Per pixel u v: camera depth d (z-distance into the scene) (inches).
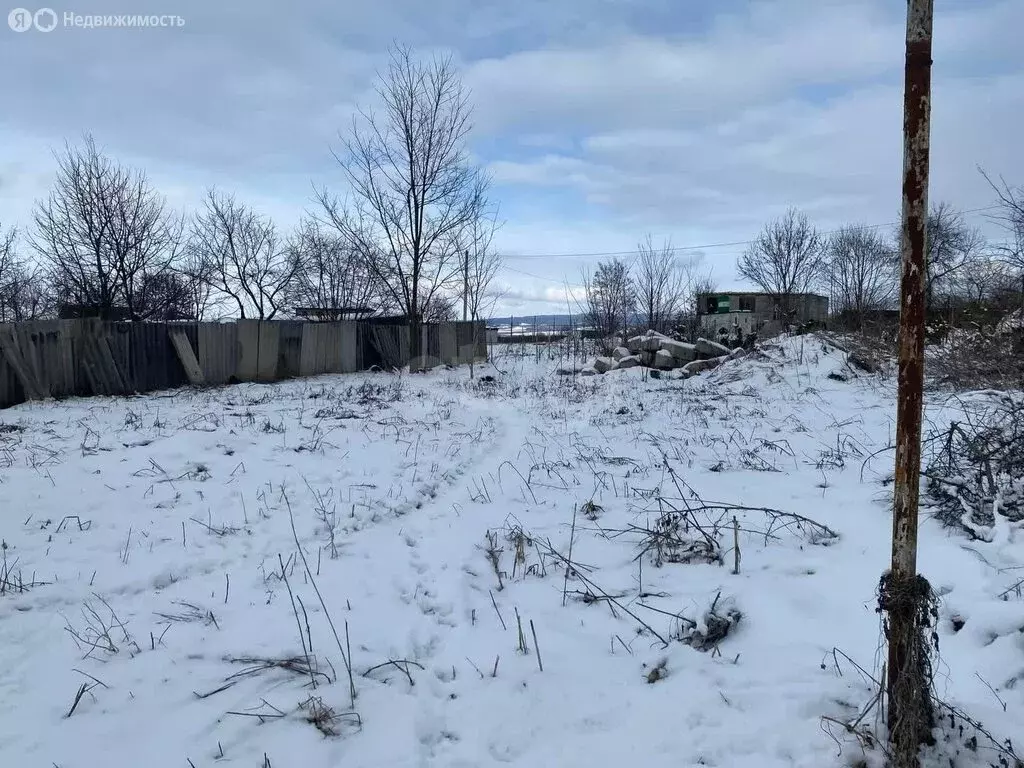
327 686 140.0
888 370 579.2
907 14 103.2
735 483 288.0
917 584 108.4
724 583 186.9
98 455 319.0
